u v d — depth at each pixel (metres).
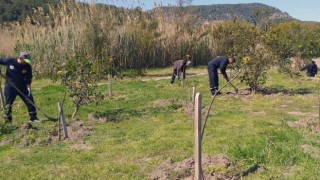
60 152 5.87
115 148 5.92
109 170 5.01
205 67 20.45
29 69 7.73
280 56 12.41
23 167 5.26
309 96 10.34
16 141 6.45
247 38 10.95
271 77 14.51
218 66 10.68
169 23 21.03
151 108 8.92
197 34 21.38
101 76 8.40
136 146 5.98
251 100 9.80
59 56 16.30
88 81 8.06
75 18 17.50
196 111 3.55
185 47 20.61
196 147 3.60
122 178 4.73
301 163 4.95
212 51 21.62
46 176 4.89
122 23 19.02
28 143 6.31
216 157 5.07
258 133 6.40
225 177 4.56
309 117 7.76
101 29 17.48
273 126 7.02
